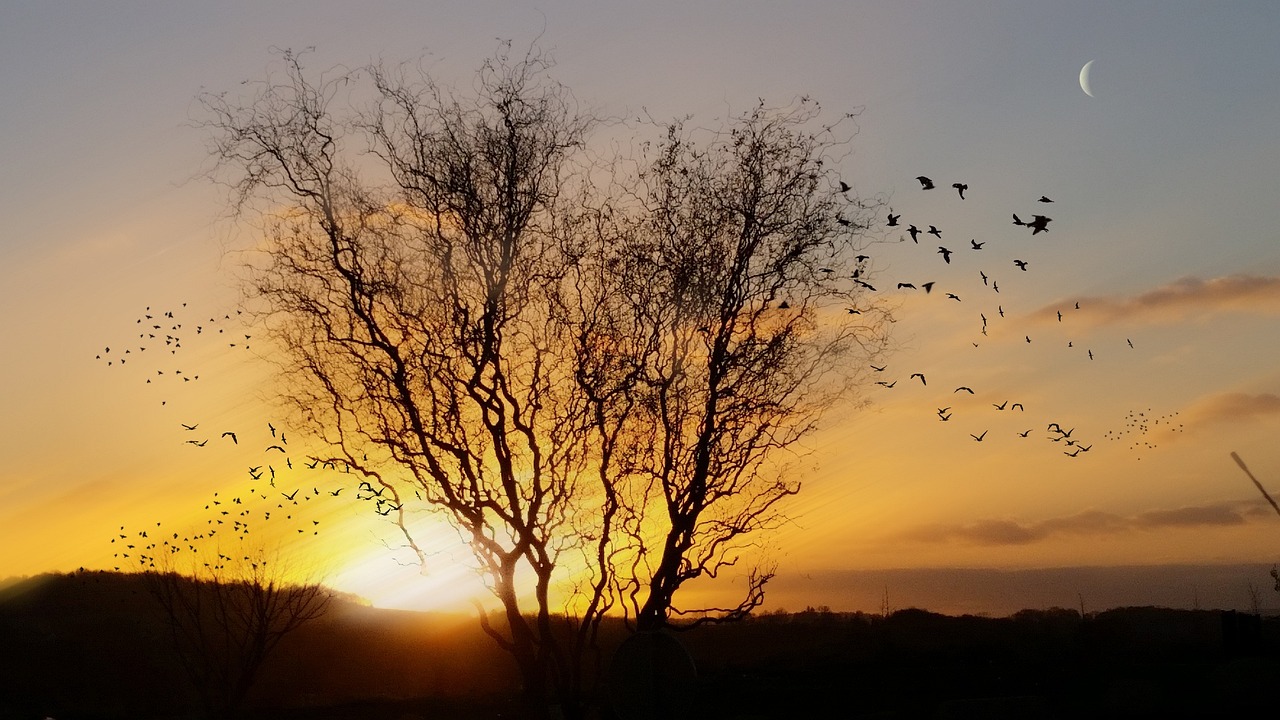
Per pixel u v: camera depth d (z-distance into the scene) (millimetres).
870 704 36656
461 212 18562
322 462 19219
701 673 50031
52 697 43594
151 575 39500
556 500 19375
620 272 19375
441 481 18500
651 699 12445
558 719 23797
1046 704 26828
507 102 19016
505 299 18828
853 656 55125
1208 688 32469
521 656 18641
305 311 18891
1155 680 35969
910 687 41406
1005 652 56094
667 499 19391
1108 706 32375
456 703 41812
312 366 18906
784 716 34594
